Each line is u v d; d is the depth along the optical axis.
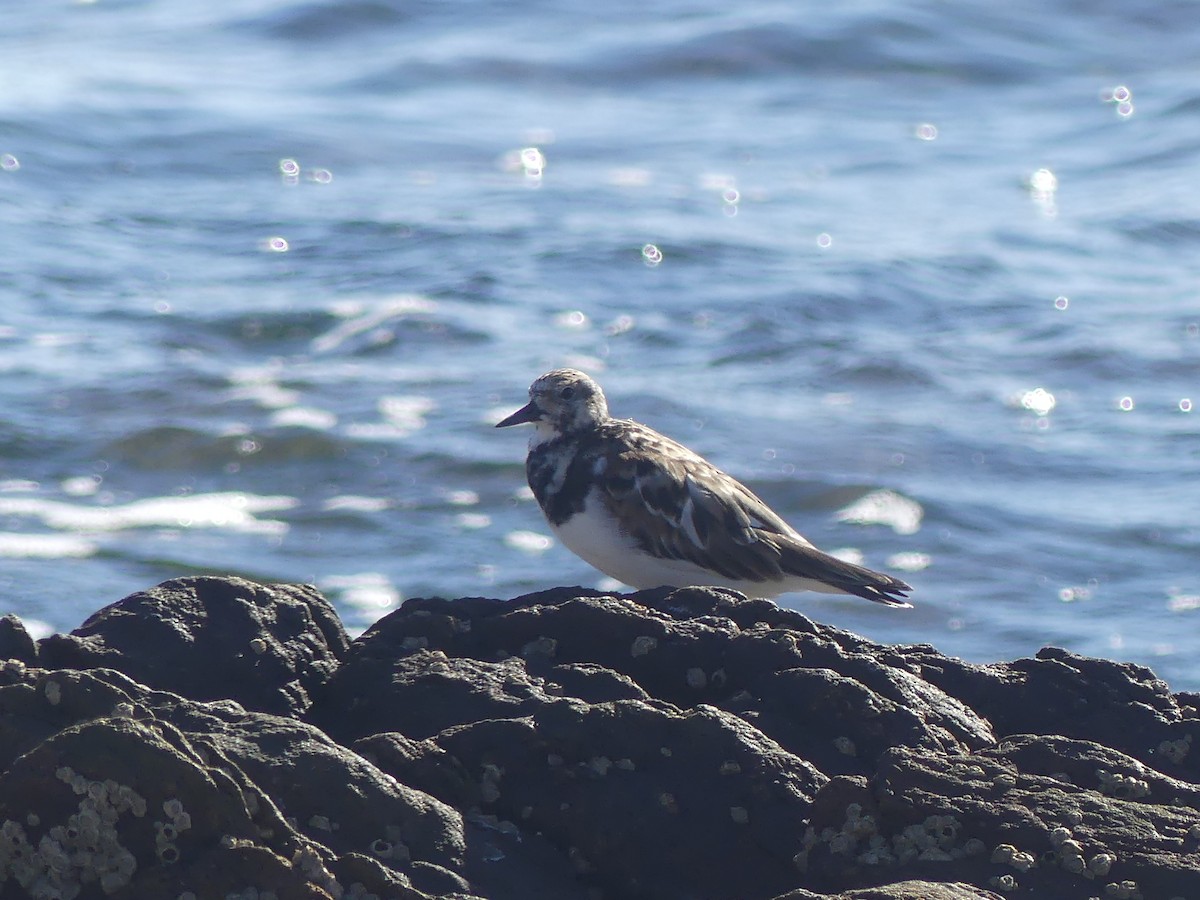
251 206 29.66
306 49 42.34
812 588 8.59
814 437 19.92
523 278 25.67
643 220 29.17
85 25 44.97
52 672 5.41
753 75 39.91
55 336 22.50
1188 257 28.30
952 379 22.09
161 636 6.06
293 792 5.26
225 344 22.72
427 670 6.15
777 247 27.73
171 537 17.19
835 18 41.84
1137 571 16.58
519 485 18.67
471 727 5.78
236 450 19.19
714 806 5.58
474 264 26.19
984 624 15.50
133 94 36.78
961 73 40.12
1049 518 17.88
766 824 5.51
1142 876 5.10
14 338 22.31
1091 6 43.31
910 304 25.20
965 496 18.39
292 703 6.05
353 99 37.56
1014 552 17.05
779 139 35.69
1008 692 6.27
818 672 6.04
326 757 5.34
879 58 40.84
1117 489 18.67
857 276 26.16
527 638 6.45
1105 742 6.06
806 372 22.22
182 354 22.09
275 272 25.81
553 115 37.06
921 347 23.22
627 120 36.81
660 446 8.57
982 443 19.94
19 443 19.00
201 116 35.25
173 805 5.02
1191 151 34.75
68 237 27.14
